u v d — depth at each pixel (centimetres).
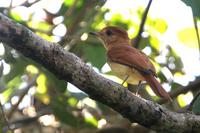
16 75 1271
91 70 789
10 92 1384
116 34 1194
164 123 855
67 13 1385
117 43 1173
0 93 1299
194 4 862
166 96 965
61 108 1291
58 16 1404
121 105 821
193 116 877
